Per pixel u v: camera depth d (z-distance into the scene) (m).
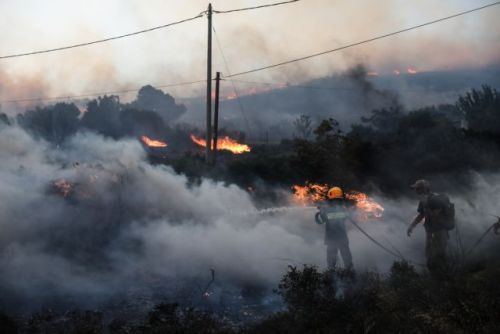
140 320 8.27
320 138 21.48
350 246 12.41
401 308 6.31
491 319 5.54
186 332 7.19
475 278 6.46
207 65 31.69
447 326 5.57
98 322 8.04
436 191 16.53
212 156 32.03
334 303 7.02
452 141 18.77
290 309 7.38
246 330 7.38
